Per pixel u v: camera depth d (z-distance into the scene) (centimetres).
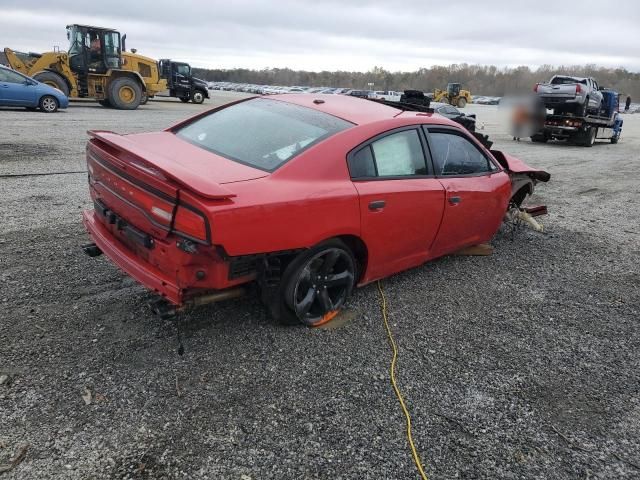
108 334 310
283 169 303
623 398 299
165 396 260
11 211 535
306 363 301
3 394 249
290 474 220
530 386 303
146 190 269
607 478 237
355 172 331
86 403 249
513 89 1941
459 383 298
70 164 816
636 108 6231
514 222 601
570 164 1349
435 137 407
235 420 248
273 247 282
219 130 364
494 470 235
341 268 344
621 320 405
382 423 257
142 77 2333
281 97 411
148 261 286
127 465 216
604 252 577
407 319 371
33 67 1936
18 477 204
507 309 406
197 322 333
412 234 384
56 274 385
